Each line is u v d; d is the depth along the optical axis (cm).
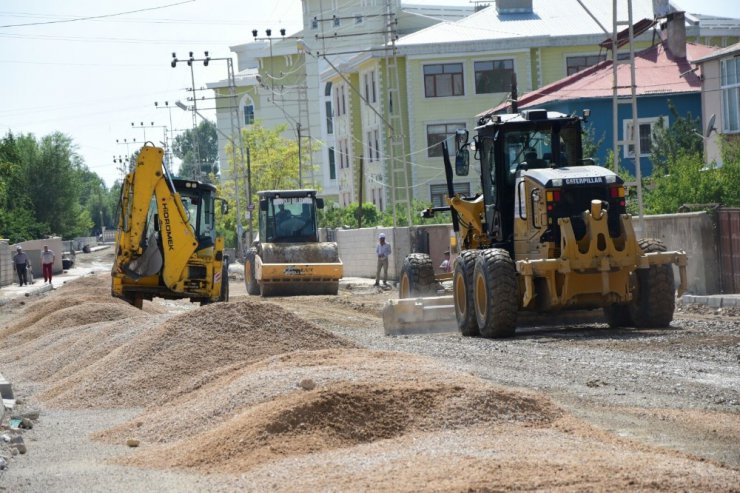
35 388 3212
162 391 2738
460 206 4259
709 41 12556
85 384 2905
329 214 12206
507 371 2752
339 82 15100
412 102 12581
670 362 2773
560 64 12431
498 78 12494
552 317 3953
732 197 5747
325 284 7288
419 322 4056
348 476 1524
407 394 1925
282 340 3017
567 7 12862
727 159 6109
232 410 2098
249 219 13112
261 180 16912
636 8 12500
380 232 9050
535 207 3656
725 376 2512
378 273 8025
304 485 1505
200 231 5478
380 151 13112
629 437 1877
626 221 3550
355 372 2148
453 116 12550
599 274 3544
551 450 1599
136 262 5150
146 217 5078
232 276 11644
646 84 9688
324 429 1831
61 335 4106
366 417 1866
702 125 8825
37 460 1981
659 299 3622
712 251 5009
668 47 10162
